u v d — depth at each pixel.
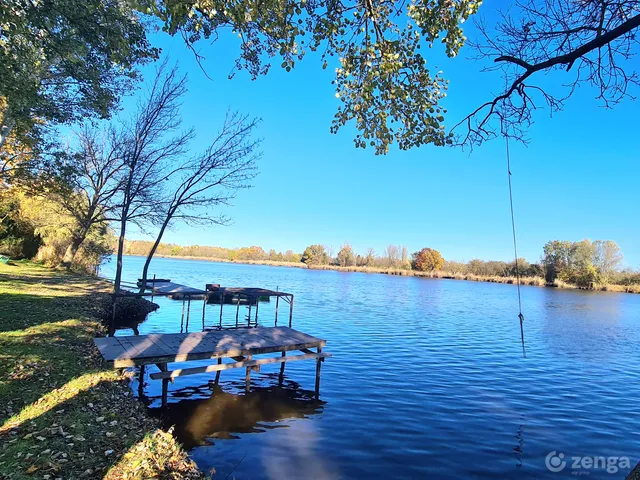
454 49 4.09
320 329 17.59
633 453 6.29
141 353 7.71
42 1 5.64
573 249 66.06
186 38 4.21
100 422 5.17
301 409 7.62
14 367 6.58
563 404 8.66
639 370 12.34
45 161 15.21
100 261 32.12
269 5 3.55
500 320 23.92
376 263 98.50
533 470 5.59
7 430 4.56
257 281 45.62
